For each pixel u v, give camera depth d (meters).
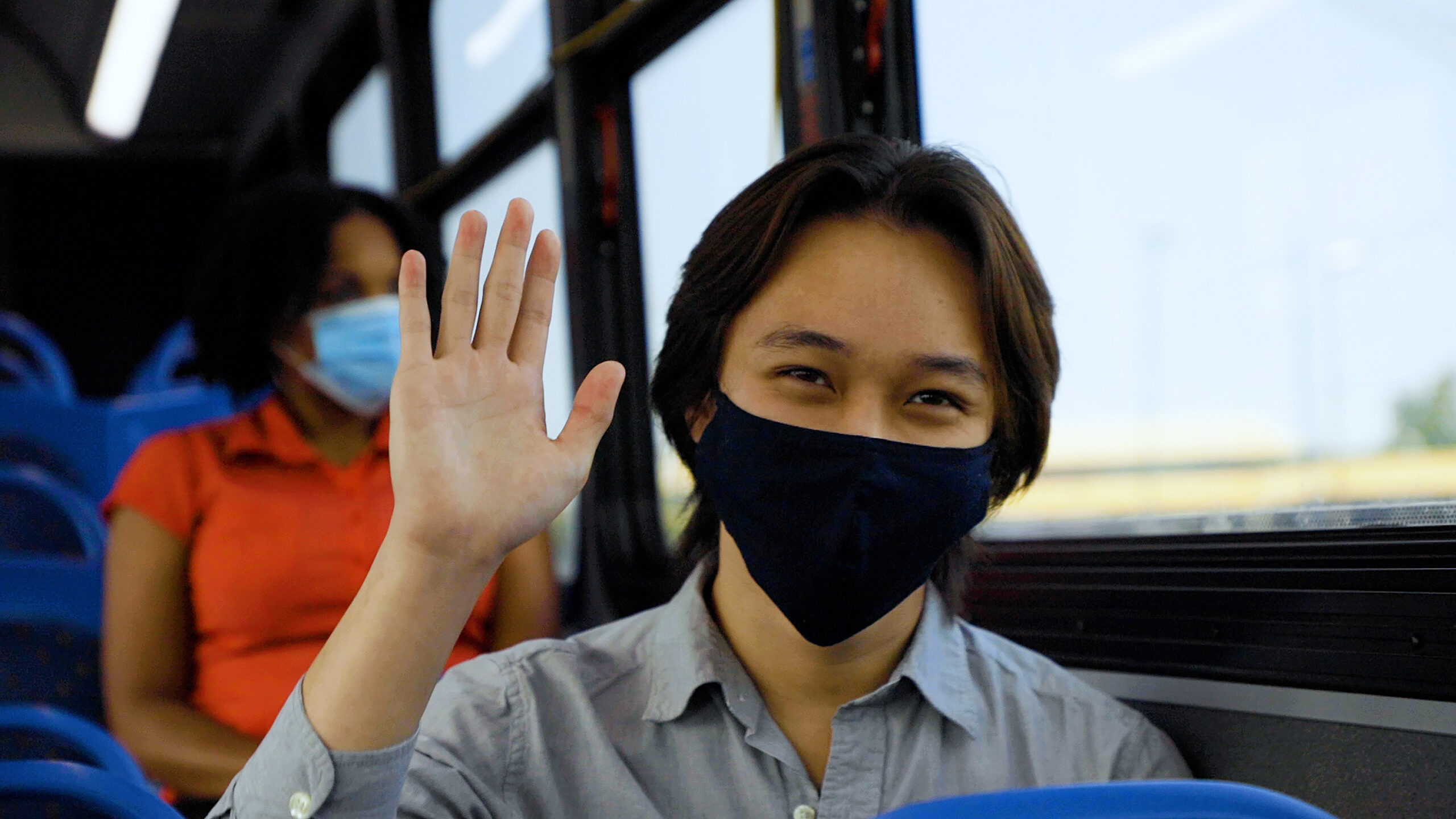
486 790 0.98
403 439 0.74
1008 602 1.60
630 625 1.14
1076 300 1.76
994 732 1.07
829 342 0.95
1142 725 1.12
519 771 1.01
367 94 4.85
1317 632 1.20
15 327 4.41
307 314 1.86
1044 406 1.05
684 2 2.39
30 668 1.84
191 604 1.84
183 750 1.69
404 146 3.94
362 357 1.85
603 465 2.81
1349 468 1.42
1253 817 0.54
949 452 0.97
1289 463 1.46
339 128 5.29
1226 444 1.84
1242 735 1.25
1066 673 1.16
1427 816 1.07
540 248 0.82
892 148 1.02
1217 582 1.33
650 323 2.74
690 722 1.04
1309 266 1.75
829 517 0.95
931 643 1.07
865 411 0.96
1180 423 1.83
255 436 1.89
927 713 1.06
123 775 1.21
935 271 0.97
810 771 1.03
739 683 1.02
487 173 3.45
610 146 2.76
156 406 3.36
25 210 6.38
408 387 0.75
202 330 1.96
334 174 5.40
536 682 1.05
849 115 1.88
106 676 1.77
